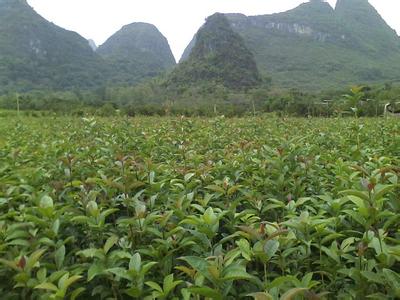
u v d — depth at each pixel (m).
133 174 5.14
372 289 3.07
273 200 4.17
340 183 4.76
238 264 2.77
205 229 3.37
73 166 5.84
